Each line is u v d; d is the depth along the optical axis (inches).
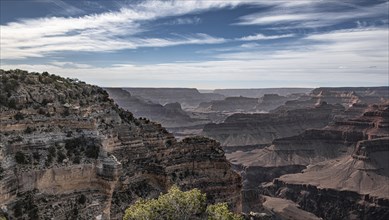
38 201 1760.6
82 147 1978.3
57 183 1843.0
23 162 1768.0
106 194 1955.0
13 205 1674.5
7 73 2078.0
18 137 1796.3
